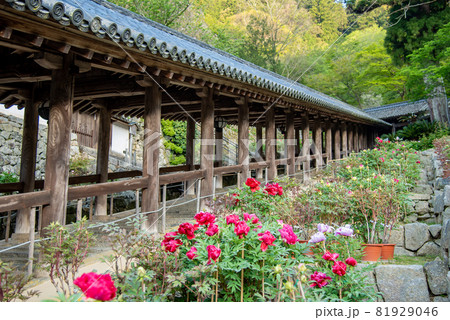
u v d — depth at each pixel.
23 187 4.99
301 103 7.99
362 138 16.41
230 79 5.25
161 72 4.27
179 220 5.38
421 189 6.29
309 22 27.97
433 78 11.72
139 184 4.27
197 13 17.45
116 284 1.91
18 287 1.96
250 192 3.91
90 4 4.85
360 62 22.55
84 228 2.38
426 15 13.80
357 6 16.03
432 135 11.36
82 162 9.72
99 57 3.50
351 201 4.20
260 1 27.94
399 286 3.13
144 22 6.30
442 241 3.70
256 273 2.30
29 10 2.38
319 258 2.81
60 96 3.23
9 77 4.07
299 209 4.01
